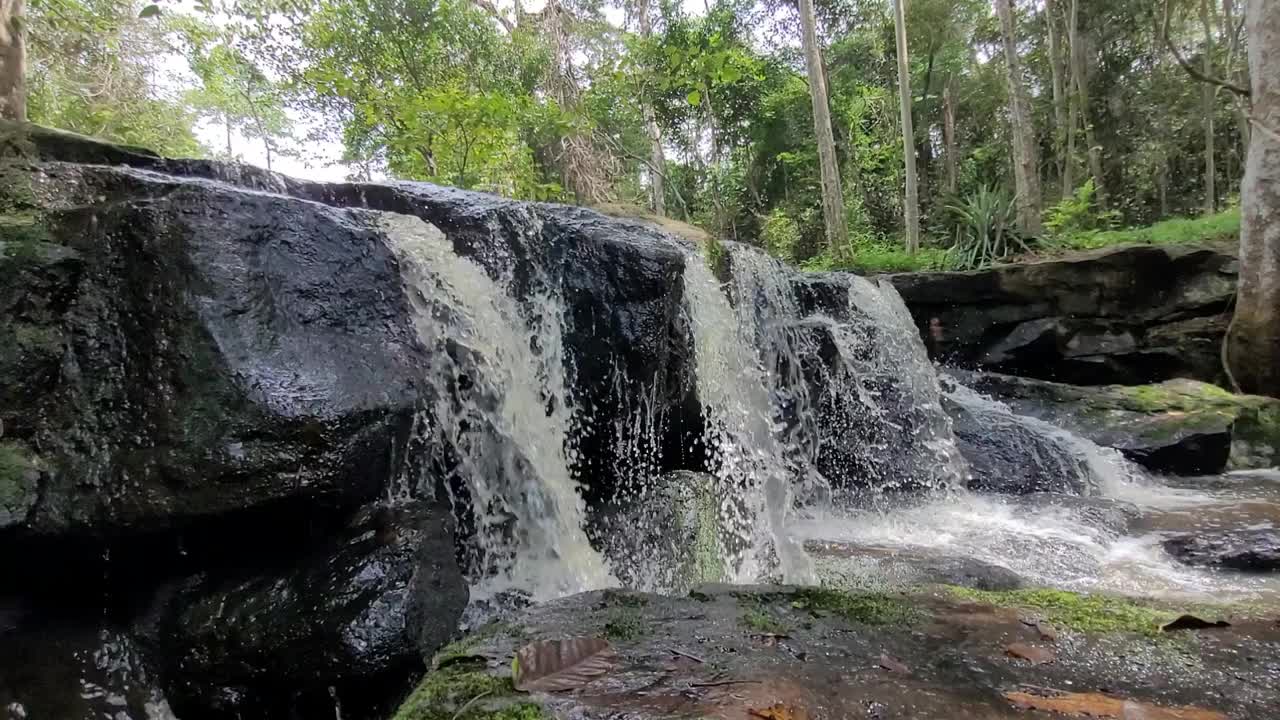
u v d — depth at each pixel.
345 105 10.43
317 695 2.19
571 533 3.79
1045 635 2.13
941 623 2.26
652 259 3.91
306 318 2.64
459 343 3.30
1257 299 6.65
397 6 10.65
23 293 2.42
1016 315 7.79
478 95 8.82
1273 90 6.49
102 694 2.31
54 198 2.75
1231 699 1.68
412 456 2.99
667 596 2.60
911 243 12.17
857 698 1.66
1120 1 17.70
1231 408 6.12
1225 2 16.92
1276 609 2.60
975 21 20.31
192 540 2.40
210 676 2.26
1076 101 18.12
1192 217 18.23
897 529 4.67
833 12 17.72
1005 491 5.45
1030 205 12.80
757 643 2.05
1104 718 1.56
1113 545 4.12
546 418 3.74
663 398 4.22
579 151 12.91
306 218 2.78
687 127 17.80
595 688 1.71
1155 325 7.56
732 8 16.39
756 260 5.78
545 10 13.27
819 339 6.00
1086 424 6.27
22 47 4.34
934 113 21.38
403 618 2.28
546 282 3.78
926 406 6.26
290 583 2.37
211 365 2.33
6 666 2.24
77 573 2.52
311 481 2.43
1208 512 4.48
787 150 17.78
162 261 2.40
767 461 5.18
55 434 2.36
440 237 3.40
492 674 1.83
